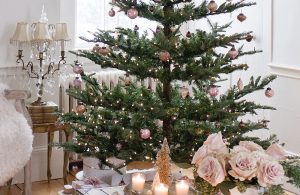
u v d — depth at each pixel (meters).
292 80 4.59
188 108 3.31
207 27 5.50
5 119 3.96
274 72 4.75
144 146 3.28
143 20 5.62
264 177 2.19
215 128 3.28
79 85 3.44
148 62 3.33
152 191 2.68
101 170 3.50
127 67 3.26
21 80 4.73
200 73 3.15
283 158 2.37
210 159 2.23
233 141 3.33
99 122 3.40
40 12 4.74
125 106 3.33
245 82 5.11
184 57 3.24
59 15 4.84
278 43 4.71
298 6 4.48
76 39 5.31
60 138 5.04
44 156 4.89
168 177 2.63
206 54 3.30
